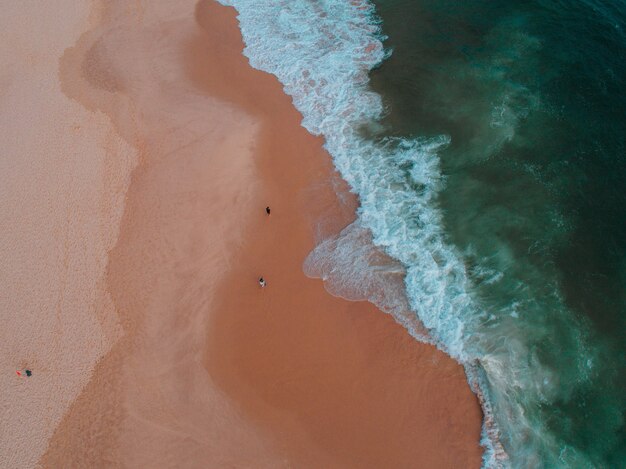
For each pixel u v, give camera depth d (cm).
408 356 2608
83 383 2608
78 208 3281
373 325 2725
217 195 3294
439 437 2364
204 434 2420
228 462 2341
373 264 2980
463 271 2923
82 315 2834
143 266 2997
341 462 2322
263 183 3369
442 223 3147
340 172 3456
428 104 3800
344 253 3036
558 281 2825
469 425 2392
